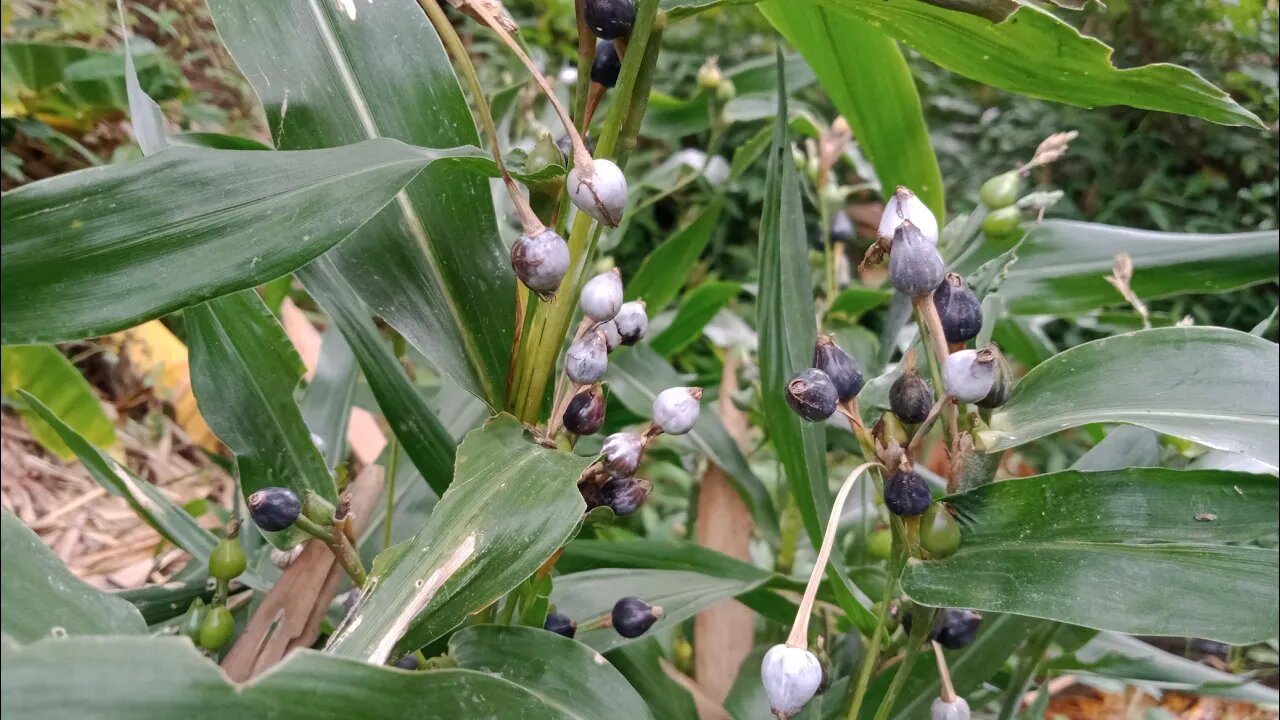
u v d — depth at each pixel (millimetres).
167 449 491
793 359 198
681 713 220
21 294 102
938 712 146
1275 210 708
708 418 282
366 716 98
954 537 128
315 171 120
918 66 835
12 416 473
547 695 135
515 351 149
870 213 632
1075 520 126
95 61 478
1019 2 126
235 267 112
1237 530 118
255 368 169
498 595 116
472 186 164
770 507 281
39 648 78
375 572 117
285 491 140
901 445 134
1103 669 236
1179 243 276
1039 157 216
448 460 191
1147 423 118
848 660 241
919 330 134
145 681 83
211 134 228
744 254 821
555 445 135
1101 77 138
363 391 339
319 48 158
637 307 146
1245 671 290
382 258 158
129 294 106
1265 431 110
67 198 104
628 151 141
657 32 134
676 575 226
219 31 152
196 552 206
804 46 249
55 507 430
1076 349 135
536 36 778
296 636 156
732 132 849
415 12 165
